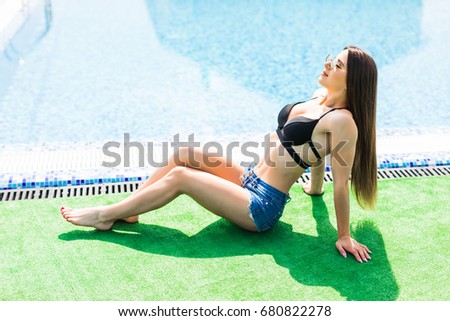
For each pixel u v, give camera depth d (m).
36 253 4.24
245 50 9.71
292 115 4.48
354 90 4.12
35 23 10.35
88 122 7.27
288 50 9.72
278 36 10.34
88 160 5.91
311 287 3.95
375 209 4.74
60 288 3.87
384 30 10.70
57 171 5.64
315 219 4.82
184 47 9.78
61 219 4.74
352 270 4.14
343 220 4.29
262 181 4.42
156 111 7.61
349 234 4.36
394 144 6.39
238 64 9.16
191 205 5.00
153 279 3.98
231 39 10.18
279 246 4.42
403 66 9.22
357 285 3.99
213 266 4.14
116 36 10.07
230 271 4.09
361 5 12.09
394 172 5.77
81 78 8.50
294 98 8.05
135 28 10.48
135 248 4.33
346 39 10.23
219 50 9.70
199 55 9.48
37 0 11.33
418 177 5.64
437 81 8.71
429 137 6.62
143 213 4.53
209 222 4.74
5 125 7.09
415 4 12.17
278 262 4.21
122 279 3.97
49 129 7.05
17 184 5.37
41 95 7.93
